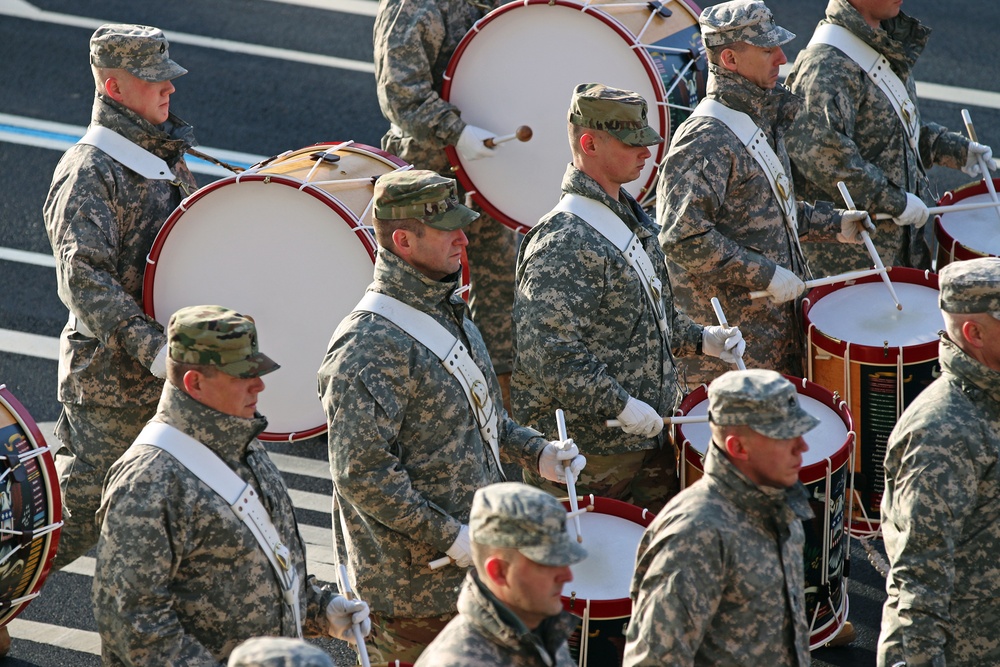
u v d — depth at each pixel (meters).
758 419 12.98
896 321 21.33
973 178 34.41
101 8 44.78
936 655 14.31
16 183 35.72
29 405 27.28
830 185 23.91
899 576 14.59
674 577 13.04
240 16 44.34
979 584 14.88
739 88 21.25
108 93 19.91
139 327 19.56
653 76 25.02
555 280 18.45
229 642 14.48
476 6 25.92
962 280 14.50
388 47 25.55
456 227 15.76
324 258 20.41
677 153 21.38
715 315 22.11
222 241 20.39
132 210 20.11
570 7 25.06
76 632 21.02
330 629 15.71
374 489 15.64
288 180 20.11
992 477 14.64
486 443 16.80
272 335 20.78
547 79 25.53
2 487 17.44
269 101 39.50
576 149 18.89
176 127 20.72
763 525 13.37
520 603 11.67
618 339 19.00
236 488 14.45
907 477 14.56
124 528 13.84
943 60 40.16
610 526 17.50
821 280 21.44
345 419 15.65
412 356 15.95
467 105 25.94
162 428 14.37
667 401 19.59
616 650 15.97
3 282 31.66
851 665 19.91
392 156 21.92
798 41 41.88
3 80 40.53
